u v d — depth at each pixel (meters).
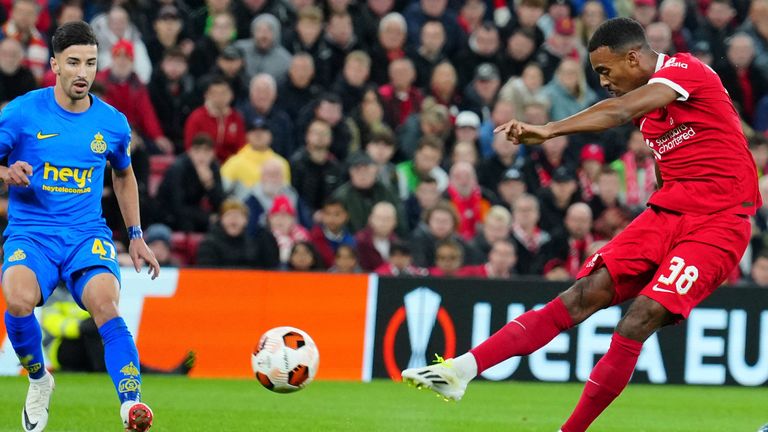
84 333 40.06
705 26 63.28
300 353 25.44
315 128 49.41
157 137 51.56
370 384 40.31
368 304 41.59
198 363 40.84
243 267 44.56
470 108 56.28
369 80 56.50
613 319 42.09
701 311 42.69
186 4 59.69
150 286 40.72
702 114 22.70
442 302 41.75
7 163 23.83
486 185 52.12
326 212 46.12
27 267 23.03
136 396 22.16
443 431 29.62
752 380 42.78
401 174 51.28
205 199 47.97
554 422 32.06
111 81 50.59
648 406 36.66
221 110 50.53
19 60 47.88
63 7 53.94
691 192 22.80
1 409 30.50
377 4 58.56
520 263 47.81
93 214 23.88
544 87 56.06
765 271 46.72
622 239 23.16
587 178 52.88
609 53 23.05
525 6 59.22
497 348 22.59
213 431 28.27
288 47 56.16
